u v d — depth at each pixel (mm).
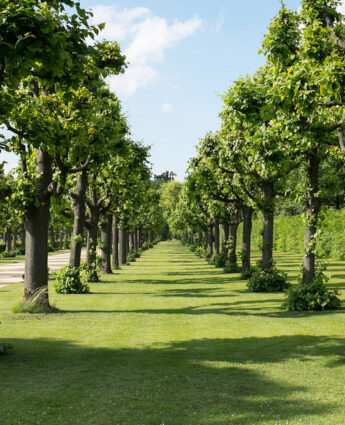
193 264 39062
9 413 4863
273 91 8516
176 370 6672
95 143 13234
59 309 13602
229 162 18516
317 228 13133
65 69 6824
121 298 16516
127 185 25516
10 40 5984
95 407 5062
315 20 9523
